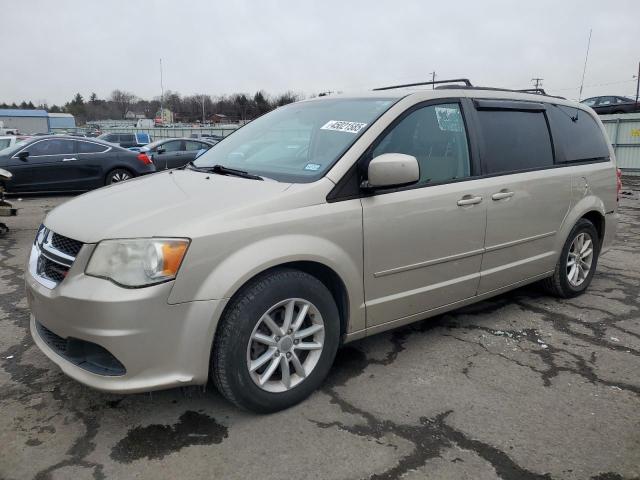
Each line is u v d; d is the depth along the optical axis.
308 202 2.93
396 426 2.83
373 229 3.15
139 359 2.52
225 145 4.07
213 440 2.69
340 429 2.80
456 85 3.95
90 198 3.21
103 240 2.57
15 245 6.96
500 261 4.02
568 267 4.82
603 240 5.14
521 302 4.77
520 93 4.37
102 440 2.68
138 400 3.04
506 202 3.92
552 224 4.42
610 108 25.94
